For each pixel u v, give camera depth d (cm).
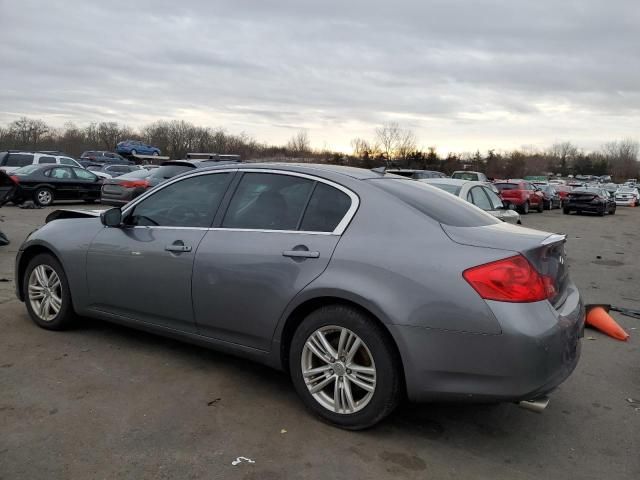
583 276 941
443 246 305
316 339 330
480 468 293
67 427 311
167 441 302
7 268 721
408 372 298
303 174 366
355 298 308
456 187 917
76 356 418
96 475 268
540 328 284
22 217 1364
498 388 284
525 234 329
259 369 411
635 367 463
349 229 330
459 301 288
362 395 326
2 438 297
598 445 325
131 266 409
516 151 8131
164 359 421
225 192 389
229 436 312
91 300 441
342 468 286
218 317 368
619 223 2350
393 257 308
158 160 5434
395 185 360
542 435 334
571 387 415
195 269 374
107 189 1427
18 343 440
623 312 659
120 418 325
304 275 329
